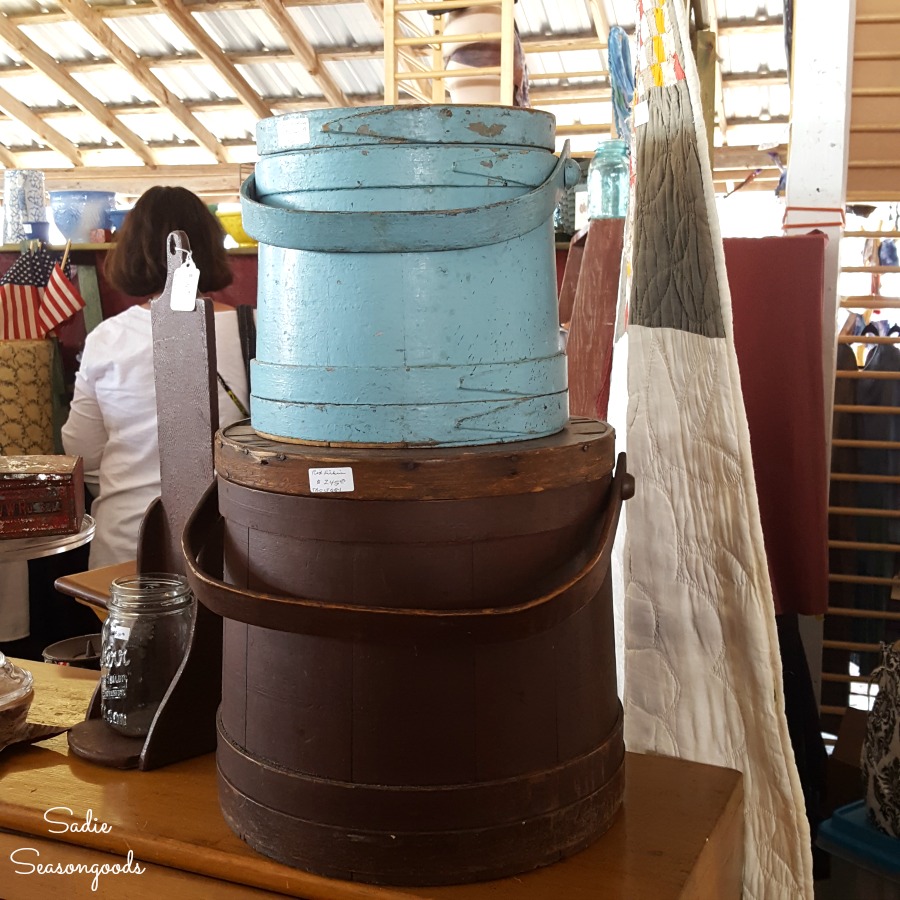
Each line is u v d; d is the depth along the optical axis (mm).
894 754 1653
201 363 1164
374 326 858
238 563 918
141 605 1139
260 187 925
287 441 915
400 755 839
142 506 2238
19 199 3691
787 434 1857
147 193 2125
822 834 1731
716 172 5469
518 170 884
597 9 4895
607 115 5805
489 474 836
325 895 857
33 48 5832
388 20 2635
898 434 2303
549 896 840
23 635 2723
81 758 1111
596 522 928
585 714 912
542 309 924
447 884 850
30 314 3295
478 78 2557
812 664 2199
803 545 1875
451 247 850
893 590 2275
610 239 1763
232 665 933
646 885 858
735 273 1835
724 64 5305
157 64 5922
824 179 2061
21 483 1334
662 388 1117
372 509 830
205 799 1017
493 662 844
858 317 2965
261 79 6074
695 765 1111
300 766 863
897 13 2020
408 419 865
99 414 2297
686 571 1134
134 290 2172
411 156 844
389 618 808
